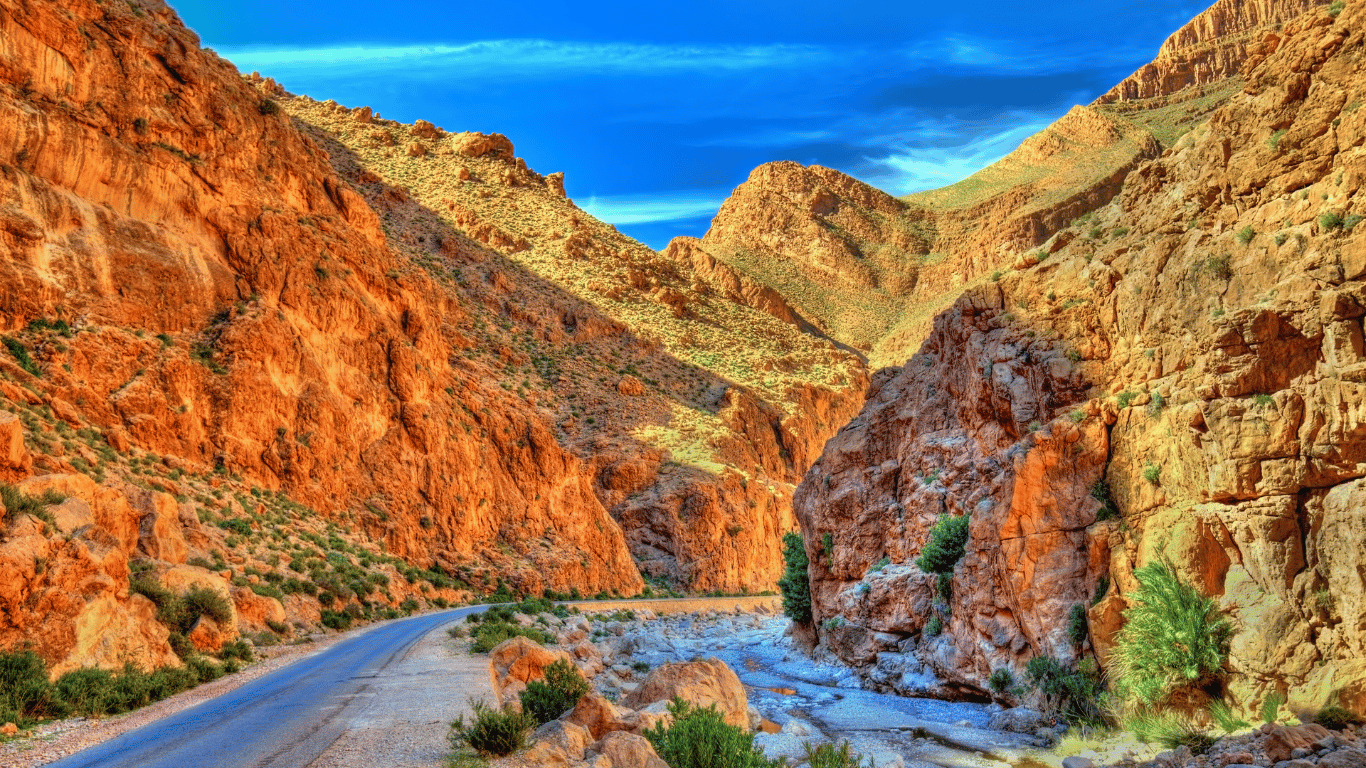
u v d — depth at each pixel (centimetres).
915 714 2703
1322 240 2061
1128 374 2575
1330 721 1748
